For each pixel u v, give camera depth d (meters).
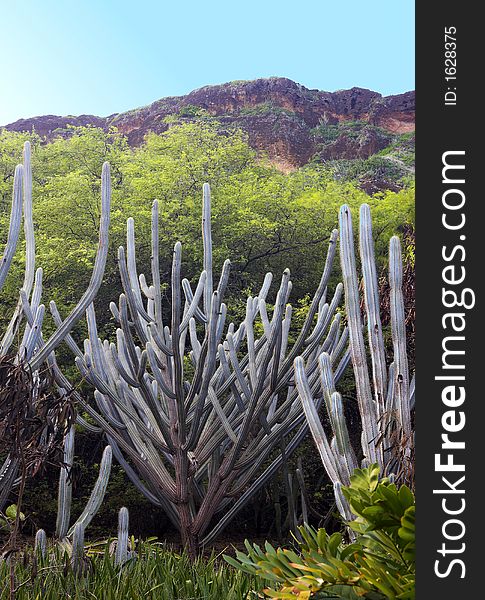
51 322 8.83
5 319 8.91
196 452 5.41
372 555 2.38
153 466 5.36
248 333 5.17
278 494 6.31
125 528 3.90
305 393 3.27
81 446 7.64
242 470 5.35
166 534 7.28
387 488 2.26
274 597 2.22
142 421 5.64
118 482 7.05
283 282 5.05
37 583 3.30
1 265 4.30
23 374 3.29
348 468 3.03
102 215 4.49
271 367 5.31
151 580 3.50
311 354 5.30
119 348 5.34
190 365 7.63
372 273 3.26
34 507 6.98
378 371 3.18
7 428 3.25
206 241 5.41
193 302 5.38
